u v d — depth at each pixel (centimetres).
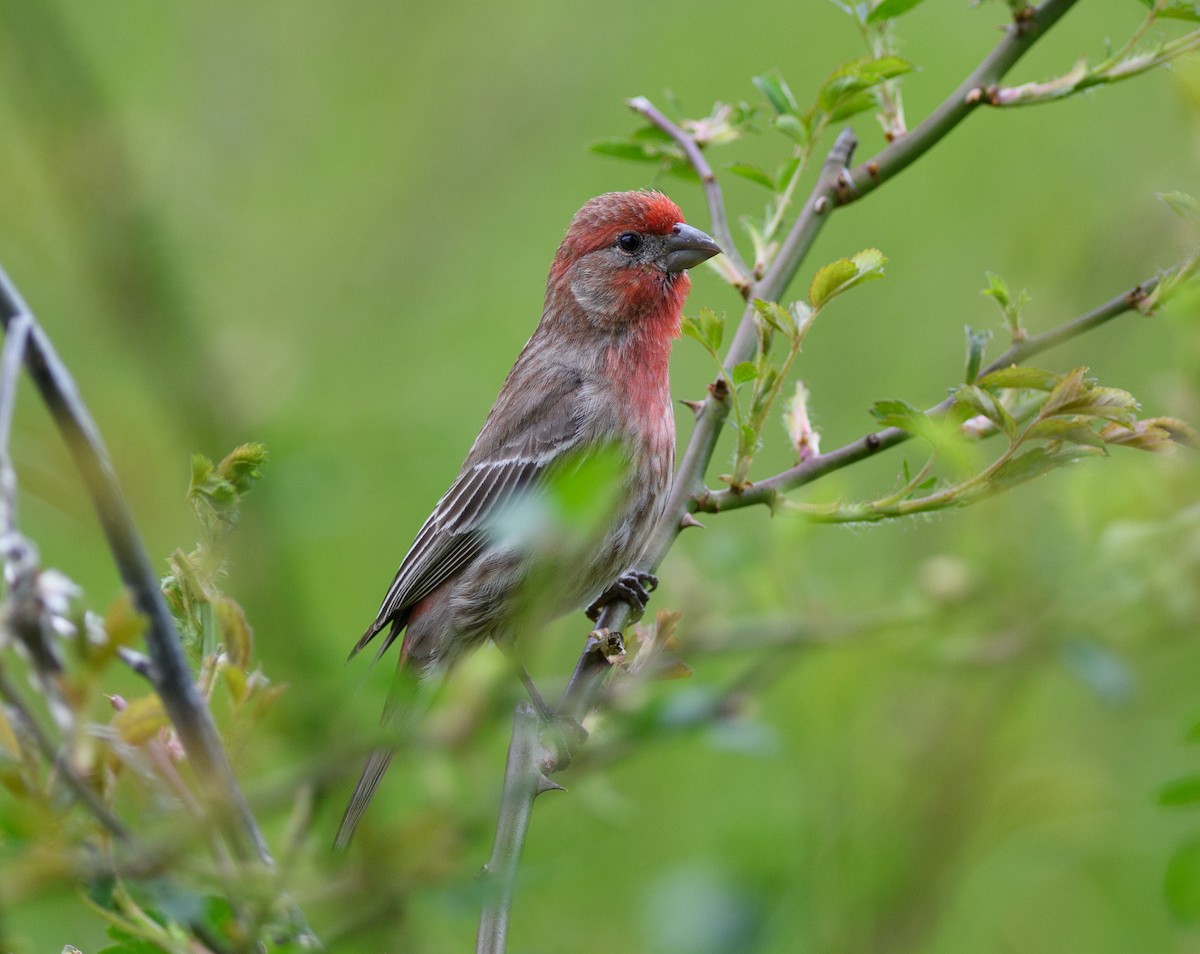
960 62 1487
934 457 686
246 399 1269
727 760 1107
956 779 906
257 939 458
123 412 1222
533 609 988
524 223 1528
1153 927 1023
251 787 537
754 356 784
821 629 806
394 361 1413
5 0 1287
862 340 1388
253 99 1477
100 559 1198
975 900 1081
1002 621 822
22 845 445
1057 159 1362
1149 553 805
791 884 783
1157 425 668
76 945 776
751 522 1258
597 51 1557
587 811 917
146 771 475
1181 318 704
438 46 1555
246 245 1446
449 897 470
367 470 1190
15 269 1352
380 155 1522
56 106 1296
